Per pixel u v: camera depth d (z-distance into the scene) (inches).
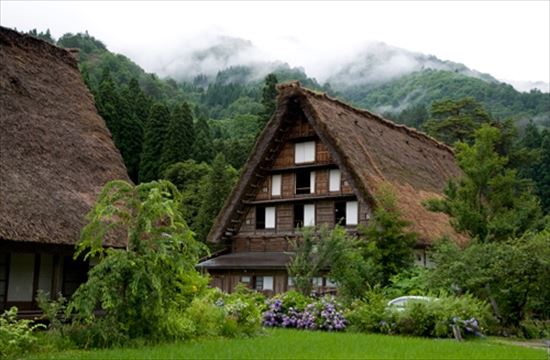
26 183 677.9
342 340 607.8
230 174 2032.5
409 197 1201.4
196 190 2022.6
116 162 861.8
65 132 822.5
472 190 1044.5
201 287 697.0
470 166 1053.8
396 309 750.5
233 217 1275.8
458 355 499.5
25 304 722.2
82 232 577.9
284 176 1251.8
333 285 1048.8
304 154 1228.5
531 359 491.2
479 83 5007.4
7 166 680.4
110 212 560.7
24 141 738.8
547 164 2097.7
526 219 1004.6
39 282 743.1
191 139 2372.0
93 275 543.8
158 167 2242.9
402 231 1031.0
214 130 3307.1
